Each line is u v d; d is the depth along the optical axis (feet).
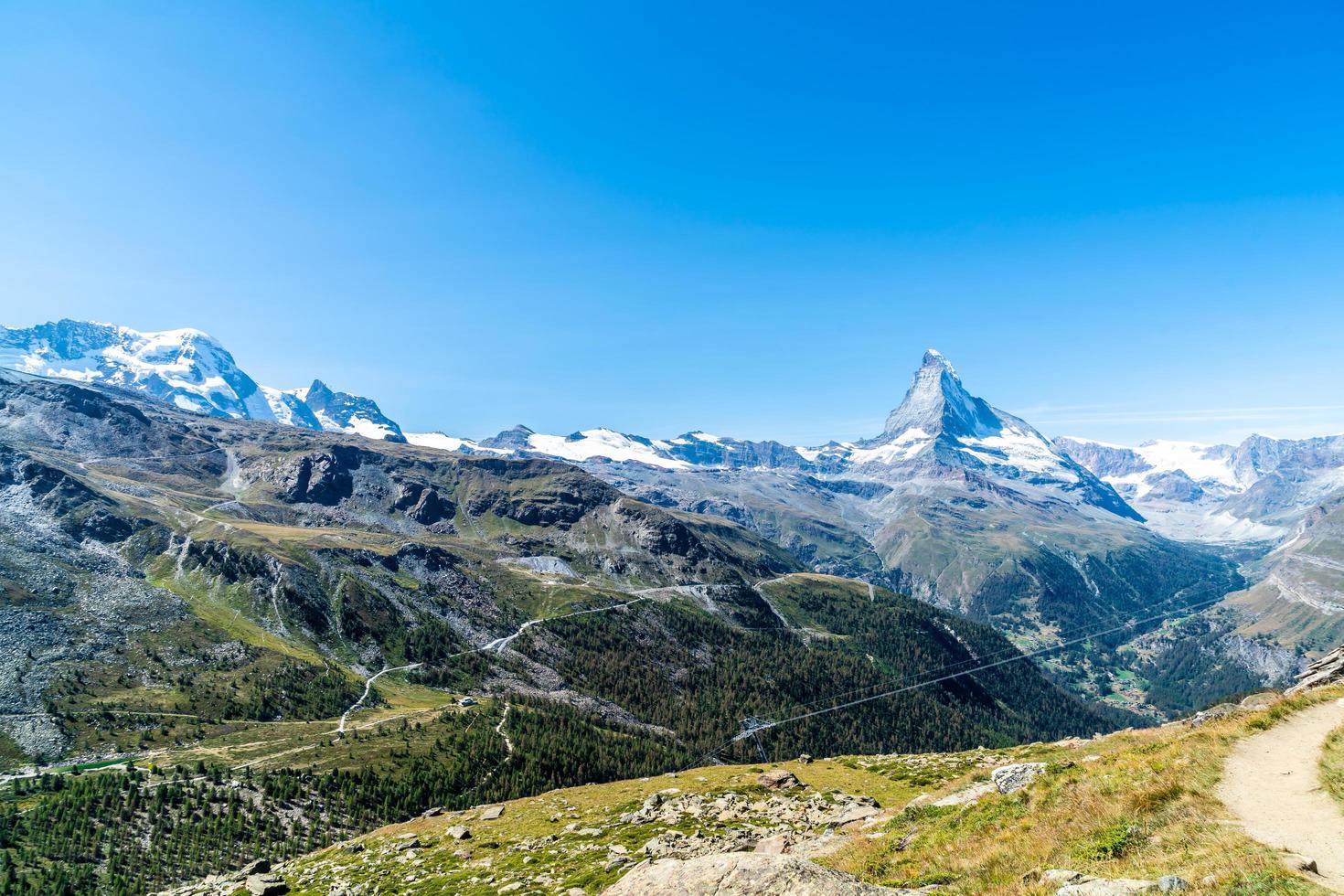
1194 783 96.89
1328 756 96.63
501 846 207.62
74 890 414.21
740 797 213.05
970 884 87.20
